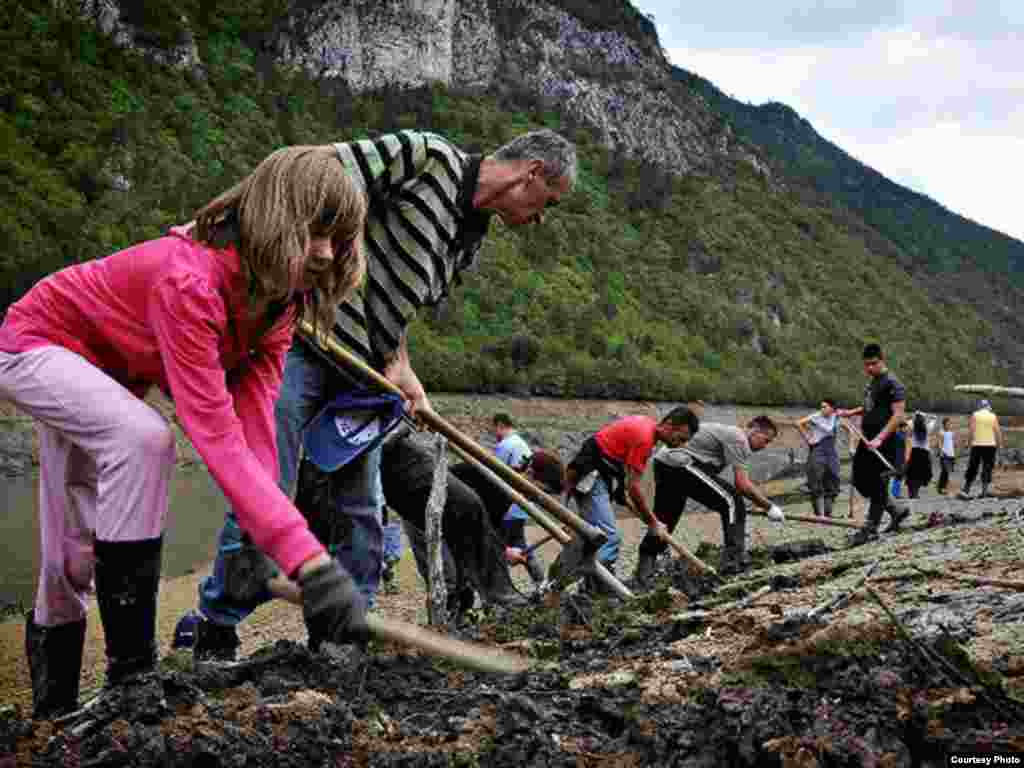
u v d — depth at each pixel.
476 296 81.12
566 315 83.81
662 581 8.74
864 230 165.12
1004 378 138.50
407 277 4.62
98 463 3.06
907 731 2.82
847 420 16.08
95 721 3.02
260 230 2.73
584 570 5.86
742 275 114.94
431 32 120.62
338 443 4.51
